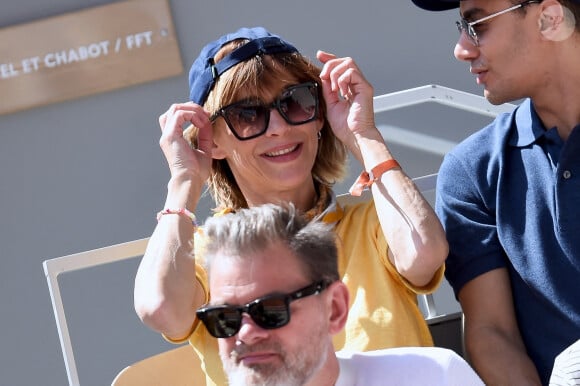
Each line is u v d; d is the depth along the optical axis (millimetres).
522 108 10453
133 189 19797
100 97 19734
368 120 10906
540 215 9984
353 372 8242
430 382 8180
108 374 19250
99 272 19250
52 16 19562
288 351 7598
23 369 19625
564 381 8055
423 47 19672
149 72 19594
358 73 11023
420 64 19672
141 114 19703
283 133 10750
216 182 11445
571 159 9797
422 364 8234
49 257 19797
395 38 19688
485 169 10453
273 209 7812
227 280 7676
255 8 19719
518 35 9906
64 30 19562
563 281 9844
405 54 19672
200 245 10766
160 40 19562
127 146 19750
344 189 17094
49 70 19625
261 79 10727
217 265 7750
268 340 7586
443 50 19672
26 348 19609
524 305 10172
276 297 7570
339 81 10977
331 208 10938
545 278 9906
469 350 10188
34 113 19797
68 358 11352
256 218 7750
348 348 9945
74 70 19625
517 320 10234
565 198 9781
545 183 10000
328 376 7965
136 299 10039
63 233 19812
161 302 9891
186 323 10023
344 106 11094
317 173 11438
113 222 19812
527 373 9797
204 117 10945
